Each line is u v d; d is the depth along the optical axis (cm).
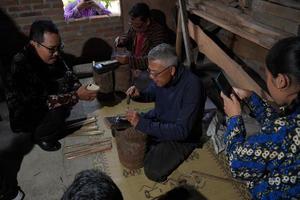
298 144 123
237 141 149
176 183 254
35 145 299
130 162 260
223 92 169
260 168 135
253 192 150
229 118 158
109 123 315
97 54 468
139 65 349
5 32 408
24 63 257
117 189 90
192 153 286
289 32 267
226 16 344
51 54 260
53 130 284
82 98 280
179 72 226
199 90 228
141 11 327
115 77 362
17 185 252
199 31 401
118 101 365
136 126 236
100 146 294
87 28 443
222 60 362
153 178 251
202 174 262
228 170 266
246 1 321
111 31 457
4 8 393
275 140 126
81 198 82
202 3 401
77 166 274
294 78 117
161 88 243
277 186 133
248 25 302
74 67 436
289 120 125
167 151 248
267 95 281
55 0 408
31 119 274
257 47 348
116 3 484
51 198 243
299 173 127
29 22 412
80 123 326
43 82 271
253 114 179
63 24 428
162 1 450
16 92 259
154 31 343
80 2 439
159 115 258
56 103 269
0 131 318
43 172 268
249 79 311
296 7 255
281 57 118
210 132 306
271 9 284
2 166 264
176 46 434
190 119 228
